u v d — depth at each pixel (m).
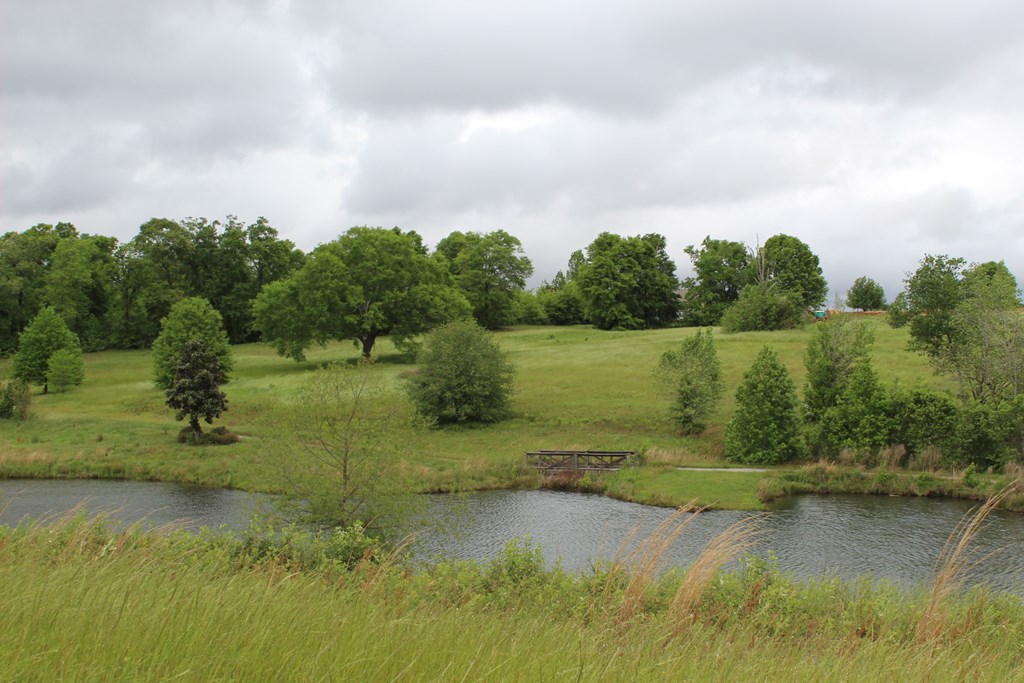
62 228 105.69
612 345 81.31
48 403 60.59
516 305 108.81
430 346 53.81
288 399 58.06
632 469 40.94
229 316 102.25
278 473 28.14
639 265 107.88
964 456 38.97
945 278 46.19
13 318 91.44
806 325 84.12
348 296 71.62
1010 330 44.25
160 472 40.31
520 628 7.54
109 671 4.57
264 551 13.51
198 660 4.89
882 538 29.12
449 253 121.94
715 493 36.38
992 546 27.56
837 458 41.16
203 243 102.50
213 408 46.16
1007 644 9.73
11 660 4.58
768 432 42.19
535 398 58.19
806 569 25.25
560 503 36.06
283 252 106.38
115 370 78.69
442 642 6.16
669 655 6.79
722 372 61.41
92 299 98.38
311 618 6.57
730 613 10.93
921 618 10.55
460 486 39.00
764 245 108.00
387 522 26.59
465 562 14.18
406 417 29.52
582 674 5.63
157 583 7.34
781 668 7.07
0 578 6.99
